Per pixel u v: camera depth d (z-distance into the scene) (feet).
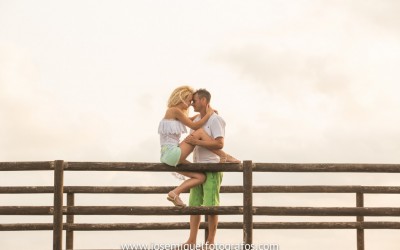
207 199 22.34
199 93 21.91
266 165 22.50
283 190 27.17
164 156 21.85
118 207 22.25
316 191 26.91
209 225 22.85
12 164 21.98
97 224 25.64
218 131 21.77
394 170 22.94
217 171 22.25
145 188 26.45
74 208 22.15
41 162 22.11
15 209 22.13
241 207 22.39
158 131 21.89
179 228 25.44
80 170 22.22
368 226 26.40
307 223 26.81
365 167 22.86
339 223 26.61
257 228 26.99
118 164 22.09
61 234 22.04
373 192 26.76
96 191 26.55
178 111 21.67
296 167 22.63
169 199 21.97
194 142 21.72
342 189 26.91
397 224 26.25
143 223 25.43
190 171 22.22
